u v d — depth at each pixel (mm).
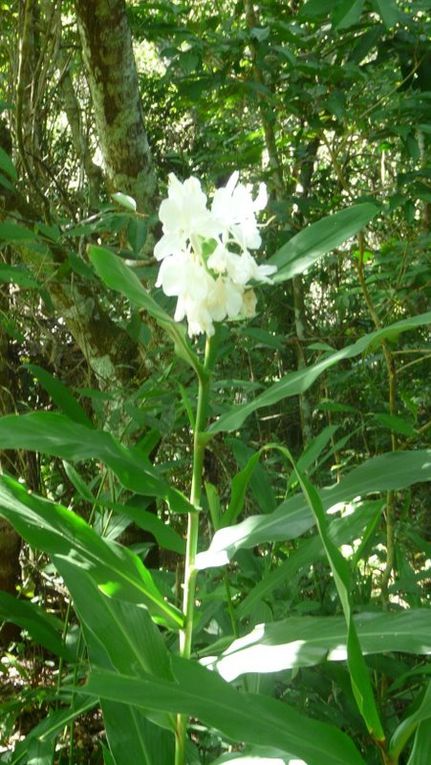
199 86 3023
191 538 1502
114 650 1496
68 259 2395
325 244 1452
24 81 3006
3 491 1407
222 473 3426
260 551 2812
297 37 2883
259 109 3307
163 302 2410
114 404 2893
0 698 3193
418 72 2998
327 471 3246
